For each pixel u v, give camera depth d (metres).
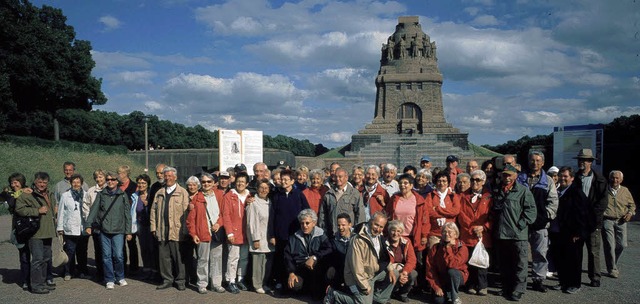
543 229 12.71
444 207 12.64
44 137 62.16
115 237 13.27
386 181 14.68
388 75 107.38
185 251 13.06
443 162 86.06
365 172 13.87
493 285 13.35
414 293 12.56
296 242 12.01
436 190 12.97
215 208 12.92
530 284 13.60
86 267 14.52
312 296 12.12
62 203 14.15
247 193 13.19
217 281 12.77
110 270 13.19
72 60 62.41
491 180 13.82
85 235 14.28
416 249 12.31
